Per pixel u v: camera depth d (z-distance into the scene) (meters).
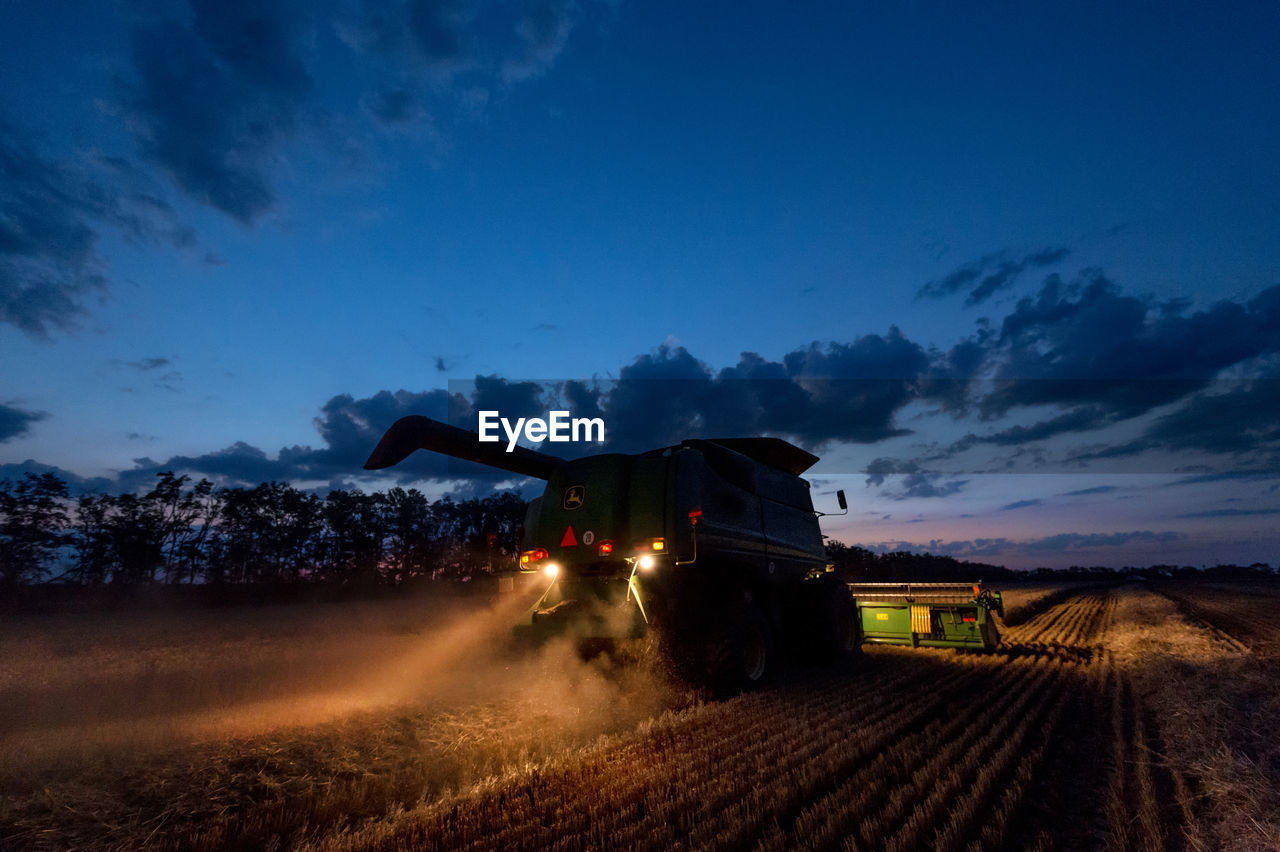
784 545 10.67
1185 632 15.45
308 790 4.68
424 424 8.29
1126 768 5.09
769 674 8.93
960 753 5.43
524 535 9.33
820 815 4.05
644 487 8.40
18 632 18.75
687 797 4.30
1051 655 12.19
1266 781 4.25
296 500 47.19
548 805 4.28
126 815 4.22
